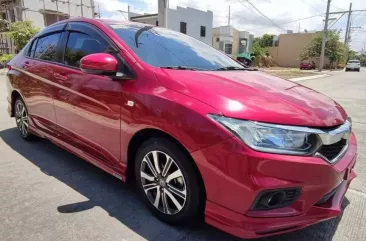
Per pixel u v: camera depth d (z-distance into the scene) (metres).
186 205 2.29
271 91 2.43
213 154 2.03
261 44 64.56
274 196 2.00
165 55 2.95
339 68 48.53
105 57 2.56
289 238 2.37
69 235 2.33
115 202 2.82
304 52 46.84
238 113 2.03
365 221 2.62
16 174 3.36
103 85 2.77
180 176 2.29
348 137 2.39
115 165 2.82
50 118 3.62
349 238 2.38
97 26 3.12
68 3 27.06
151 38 3.13
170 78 2.42
